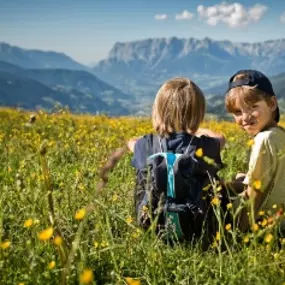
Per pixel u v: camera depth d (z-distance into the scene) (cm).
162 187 370
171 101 405
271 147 390
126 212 423
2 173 470
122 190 488
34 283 266
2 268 273
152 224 310
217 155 394
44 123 1141
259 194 390
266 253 309
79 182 438
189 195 370
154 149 395
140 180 389
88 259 308
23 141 727
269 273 282
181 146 389
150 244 306
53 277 270
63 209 396
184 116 402
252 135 422
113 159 258
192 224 369
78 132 964
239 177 451
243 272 274
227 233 363
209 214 378
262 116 406
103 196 429
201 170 374
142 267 318
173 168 368
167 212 366
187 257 334
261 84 403
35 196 300
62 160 659
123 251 333
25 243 320
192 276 304
